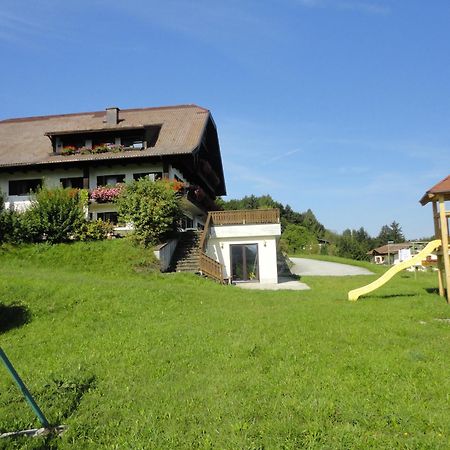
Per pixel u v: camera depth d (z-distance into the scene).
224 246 25.42
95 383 7.41
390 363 7.71
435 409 5.92
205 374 7.56
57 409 6.40
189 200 29.62
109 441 5.44
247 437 5.30
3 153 33.09
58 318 12.04
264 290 18.72
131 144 32.28
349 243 73.56
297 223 90.50
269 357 8.30
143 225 23.77
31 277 16.09
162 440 5.32
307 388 6.68
